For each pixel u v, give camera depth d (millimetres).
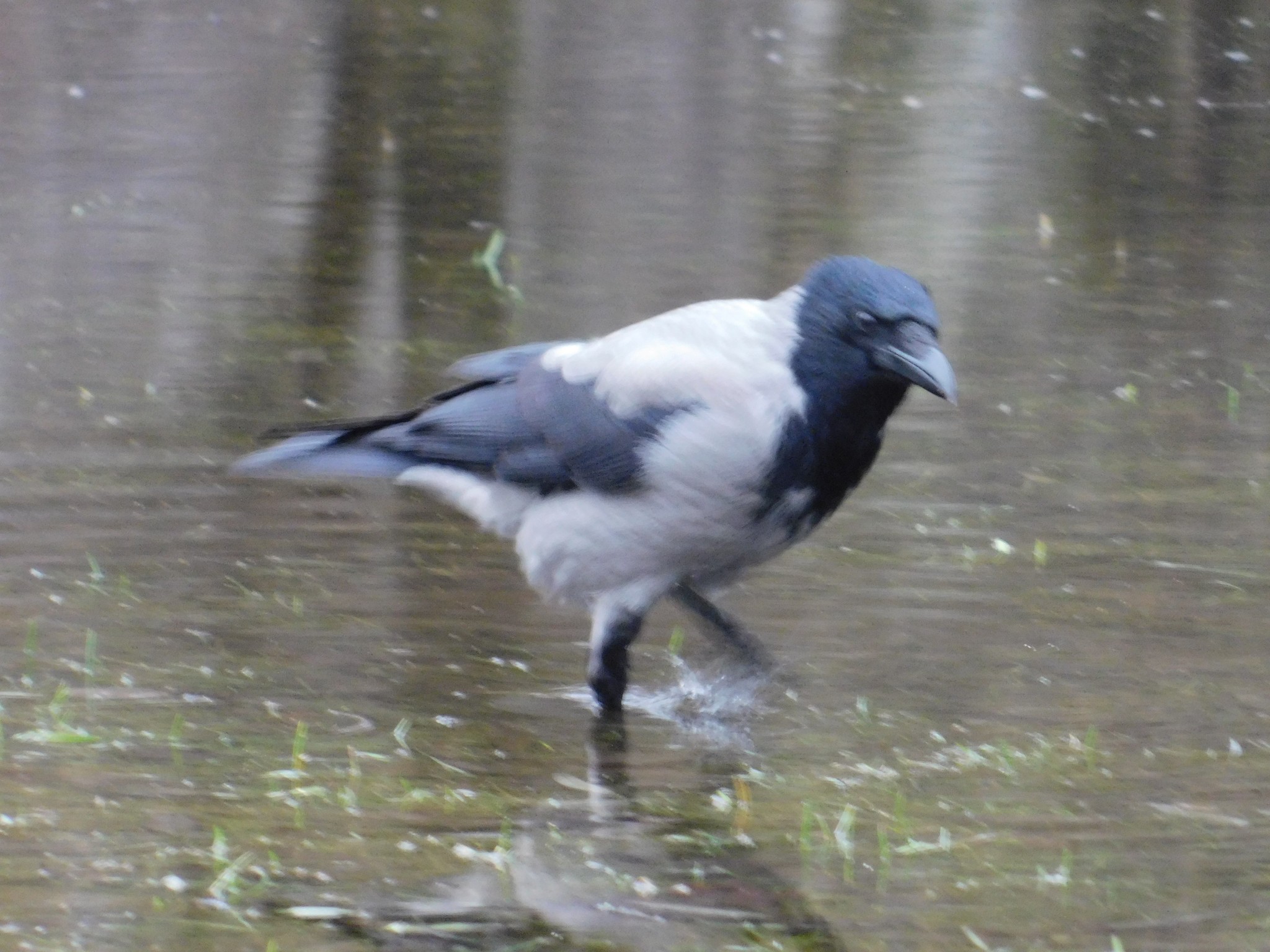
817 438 9359
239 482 13312
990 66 34438
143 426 14617
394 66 34094
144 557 11836
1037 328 18141
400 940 7195
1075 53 35656
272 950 7000
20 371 16266
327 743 9305
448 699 9930
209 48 35375
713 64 34844
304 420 14820
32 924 7250
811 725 9570
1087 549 12117
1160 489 13367
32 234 21812
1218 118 29828
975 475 13680
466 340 17469
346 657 10430
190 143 27281
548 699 10008
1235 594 11281
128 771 8836
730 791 8781
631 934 7270
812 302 9359
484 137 28031
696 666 10586
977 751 9164
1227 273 20406
